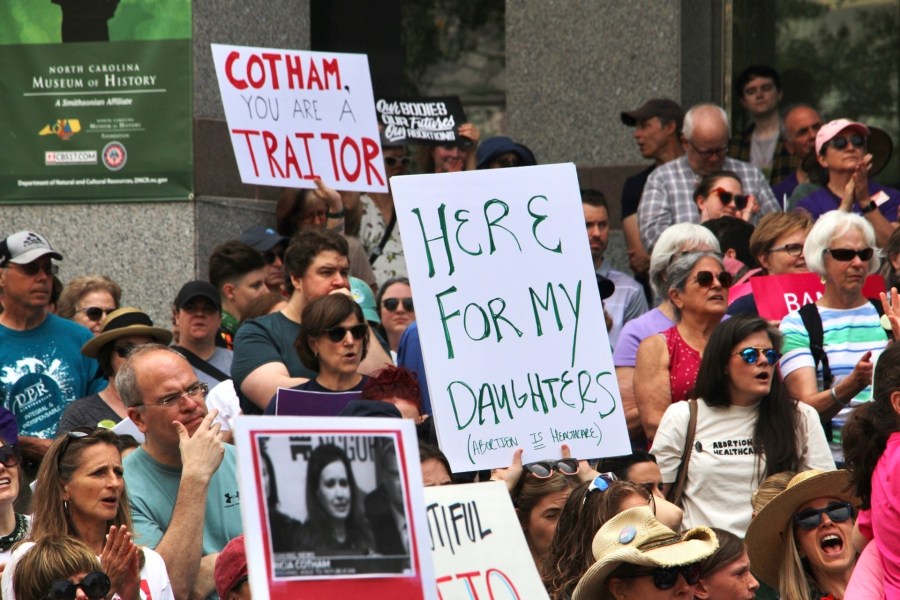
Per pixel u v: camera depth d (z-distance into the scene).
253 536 4.87
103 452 7.95
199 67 14.27
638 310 12.90
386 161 14.66
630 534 6.98
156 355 8.72
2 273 11.43
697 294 10.20
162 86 14.21
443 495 6.63
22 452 10.40
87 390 11.62
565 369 8.54
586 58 16.48
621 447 8.54
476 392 8.34
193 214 14.14
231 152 14.52
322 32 16.83
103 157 14.30
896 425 7.55
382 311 12.59
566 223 8.73
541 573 7.89
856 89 16.72
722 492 9.39
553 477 8.24
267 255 12.69
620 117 16.31
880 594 7.50
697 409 9.53
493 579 6.57
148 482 8.71
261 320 10.53
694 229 11.09
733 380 9.38
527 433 8.40
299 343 9.77
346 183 13.22
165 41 14.21
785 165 15.54
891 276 11.40
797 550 8.50
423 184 8.53
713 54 16.28
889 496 7.36
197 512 8.23
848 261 10.33
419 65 17.55
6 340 11.46
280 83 12.95
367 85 13.35
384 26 17.44
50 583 6.98
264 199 14.98
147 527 8.56
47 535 7.17
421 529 5.13
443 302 8.41
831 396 9.80
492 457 8.31
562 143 16.56
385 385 9.23
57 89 14.36
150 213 14.21
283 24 15.23
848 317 10.44
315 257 10.48
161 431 8.66
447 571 6.52
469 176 8.62
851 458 7.72
